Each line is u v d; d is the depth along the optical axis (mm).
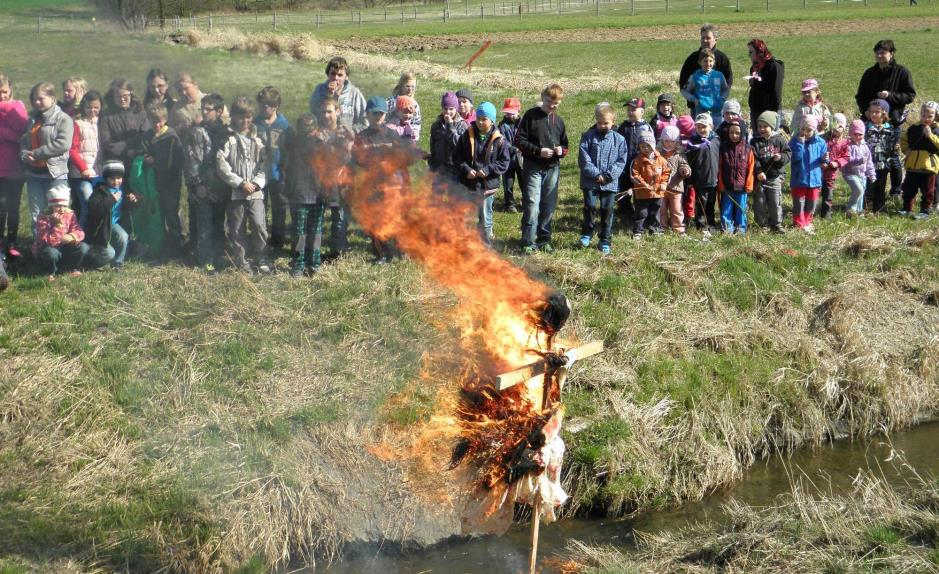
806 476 8133
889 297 10453
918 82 24750
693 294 10094
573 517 7508
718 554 6379
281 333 8656
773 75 12930
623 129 12047
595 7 67312
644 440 7984
